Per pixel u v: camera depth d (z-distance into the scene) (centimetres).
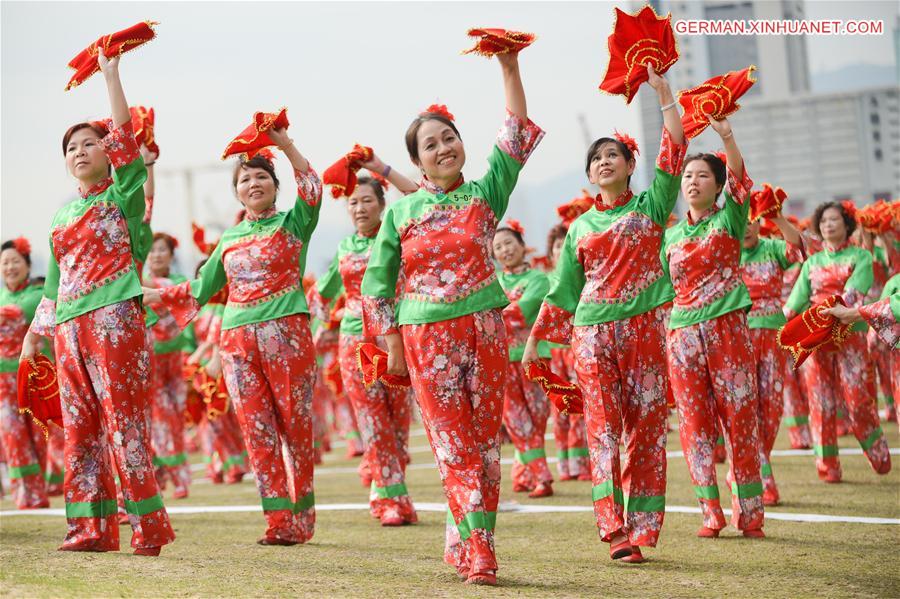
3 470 1269
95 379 607
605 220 618
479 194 551
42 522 836
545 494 916
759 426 798
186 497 1052
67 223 611
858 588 513
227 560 599
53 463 1123
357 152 711
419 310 543
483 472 546
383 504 786
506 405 936
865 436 920
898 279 711
